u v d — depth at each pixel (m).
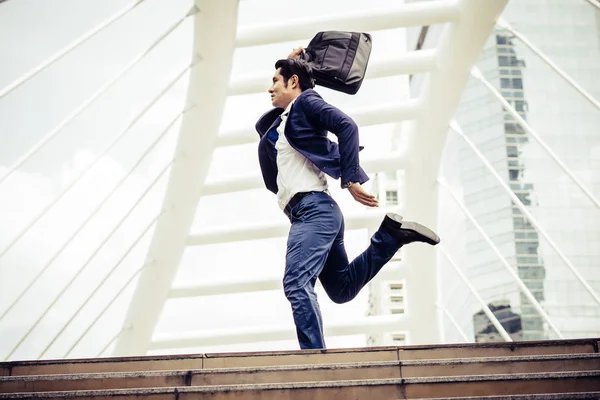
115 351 18.56
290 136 5.52
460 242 68.31
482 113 68.81
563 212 64.94
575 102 67.62
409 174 16.64
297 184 5.48
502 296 64.00
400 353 4.47
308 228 5.36
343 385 3.99
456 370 4.25
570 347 4.48
